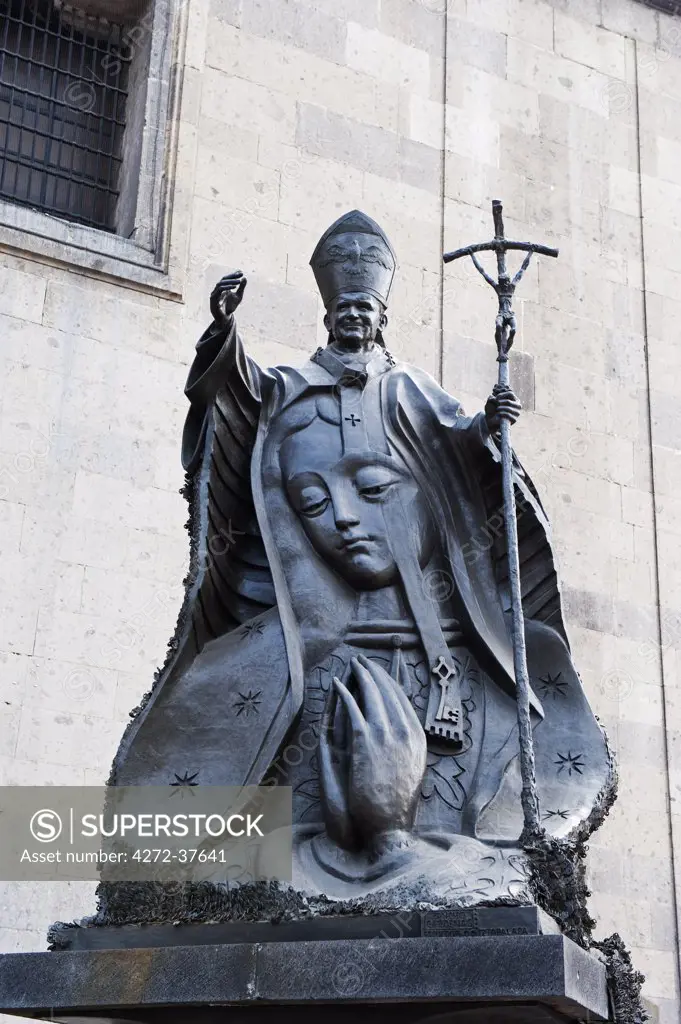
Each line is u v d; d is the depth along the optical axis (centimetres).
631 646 2095
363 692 1100
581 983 970
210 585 1166
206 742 1125
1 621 1722
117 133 2134
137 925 1063
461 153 2247
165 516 1856
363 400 1252
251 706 1130
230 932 1034
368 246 1309
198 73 2097
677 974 1923
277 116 2123
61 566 1777
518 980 941
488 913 986
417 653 1159
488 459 1231
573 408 2192
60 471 1819
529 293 2223
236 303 1197
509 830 1102
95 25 2175
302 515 1197
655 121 2448
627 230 2350
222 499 1208
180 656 1147
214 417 1207
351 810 1053
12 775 1659
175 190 2020
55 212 2052
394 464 1221
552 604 1222
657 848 1986
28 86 2100
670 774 2039
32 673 1714
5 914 1594
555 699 1198
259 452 1227
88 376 1880
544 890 1032
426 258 2152
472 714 1159
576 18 2444
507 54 2353
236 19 2153
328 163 2133
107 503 1830
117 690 1747
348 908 1009
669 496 2214
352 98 2191
